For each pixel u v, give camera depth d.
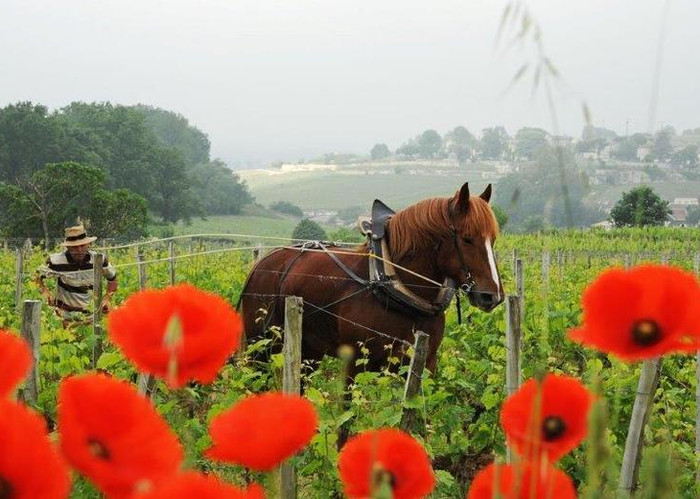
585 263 24.03
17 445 0.53
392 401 5.36
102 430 0.58
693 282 0.74
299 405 0.69
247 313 7.46
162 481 0.58
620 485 1.17
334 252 6.89
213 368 0.72
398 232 6.48
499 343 7.83
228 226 126.69
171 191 105.12
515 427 0.78
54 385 5.05
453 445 5.68
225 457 0.68
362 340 6.44
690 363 7.20
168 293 0.73
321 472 4.45
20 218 54.44
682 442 5.82
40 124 90.06
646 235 45.28
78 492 2.28
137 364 0.71
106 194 55.53
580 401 0.76
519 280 9.91
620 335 0.74
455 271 6.34
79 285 8.84
